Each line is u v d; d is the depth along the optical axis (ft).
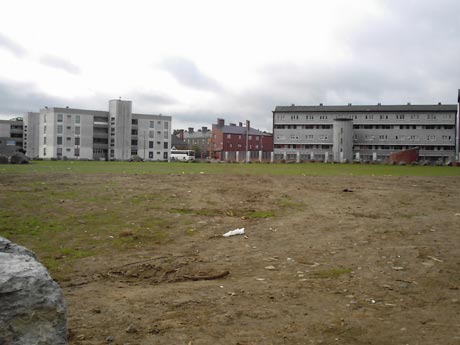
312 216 42.22
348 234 34.55
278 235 34.50
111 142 355.15
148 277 24.59
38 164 133.18
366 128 307.58
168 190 56.59
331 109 313.94
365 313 18.71
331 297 20.77
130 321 17.57
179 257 28.50
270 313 18.56
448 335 16.40
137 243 32.09
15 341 10.91
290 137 318.24
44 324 11.33
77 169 97.66
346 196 54.75
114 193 52.75
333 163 189.16
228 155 277.85
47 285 11.68
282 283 23.02
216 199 50.96
